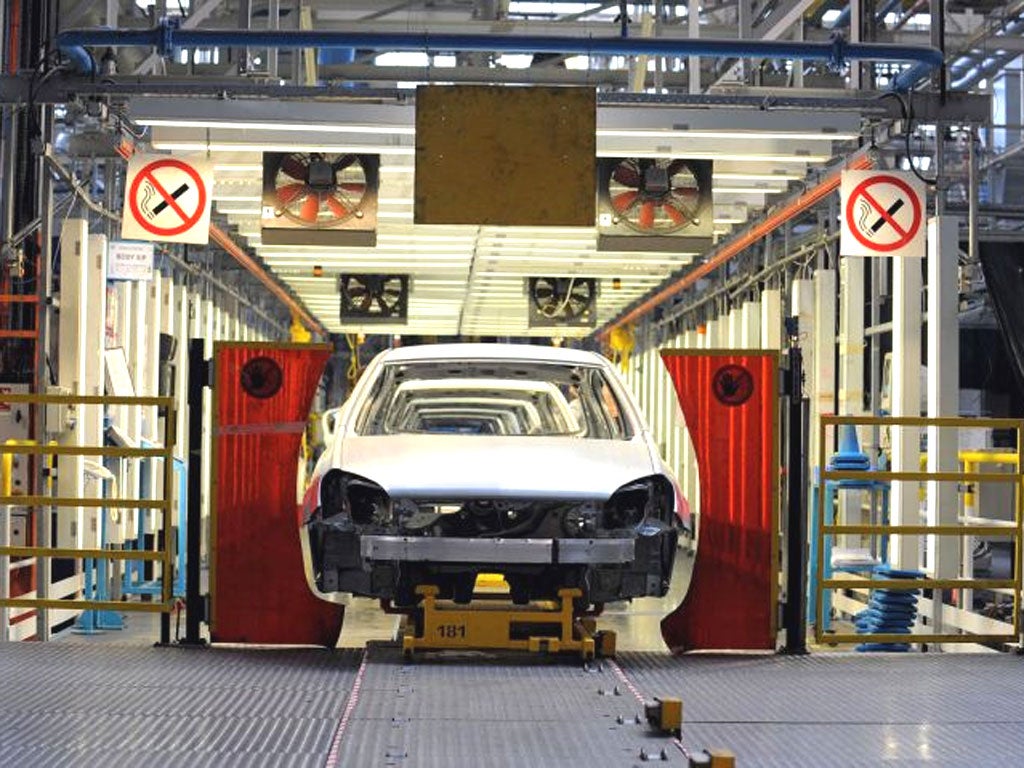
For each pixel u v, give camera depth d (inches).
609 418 294.8
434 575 266.5
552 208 341.7
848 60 354.3
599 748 173.8
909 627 348.5
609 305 848.9
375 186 453.1
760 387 276.8
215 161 466.9
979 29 580.7
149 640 366.6
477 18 590.2
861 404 454.6
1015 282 605.9
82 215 425.4
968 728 193.0
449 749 172.9
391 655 259.4
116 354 408.2
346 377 1154.7
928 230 388.2
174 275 594.2
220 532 272.8
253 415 273.6
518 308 869.2
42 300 363.9
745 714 202.8
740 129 383.6
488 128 342.6
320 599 270.7
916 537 380.5
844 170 394.3
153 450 272.2
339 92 379.9
